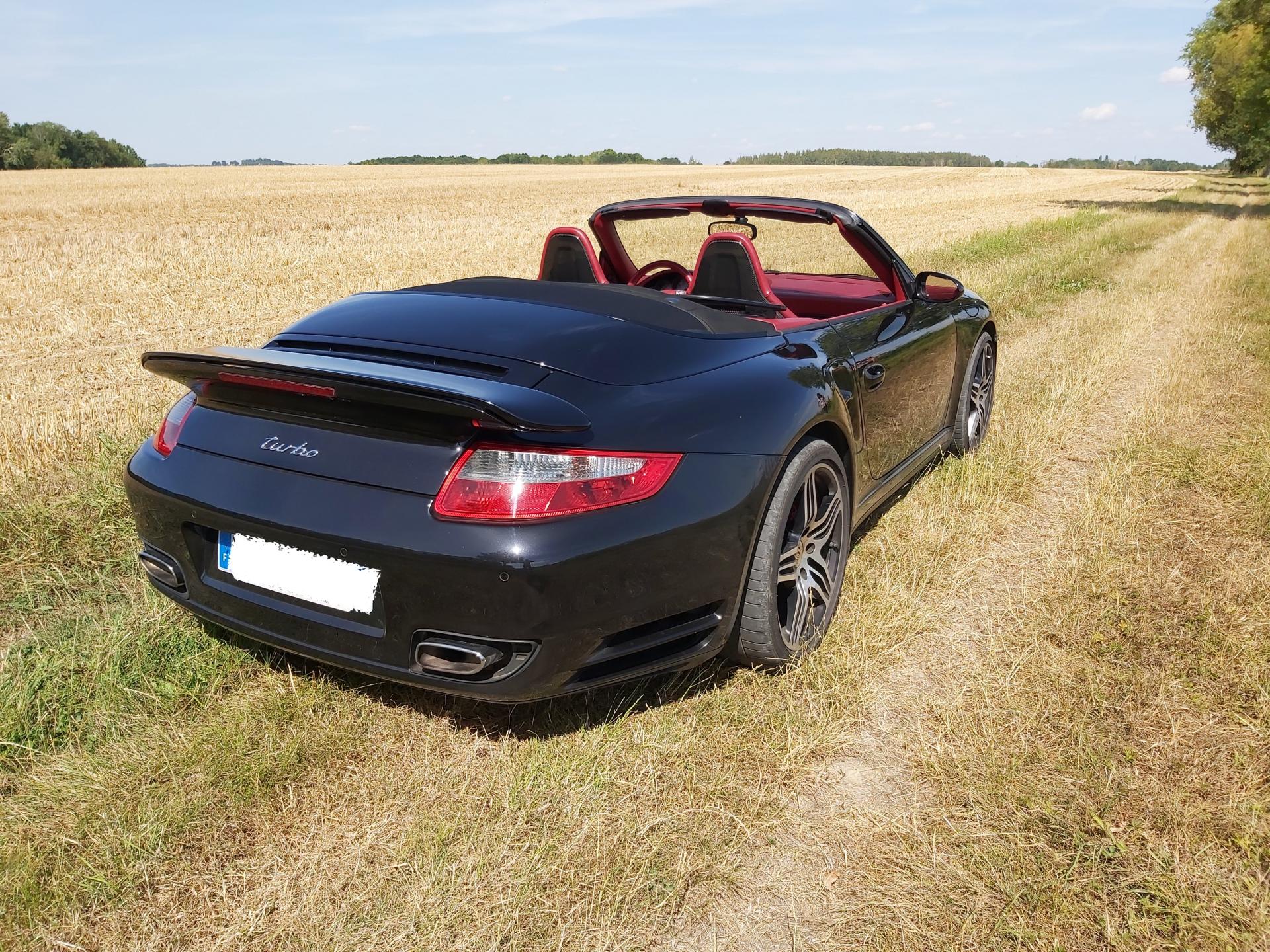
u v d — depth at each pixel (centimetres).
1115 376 570
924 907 161
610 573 182
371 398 176
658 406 199
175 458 212
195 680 225
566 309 237
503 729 212
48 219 2189
